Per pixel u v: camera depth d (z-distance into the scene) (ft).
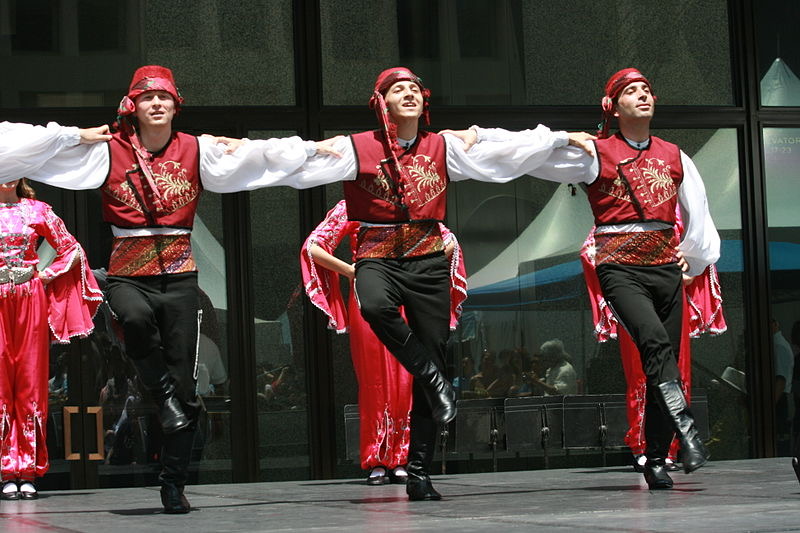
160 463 27.89
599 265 19.72
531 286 29.68
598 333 26.66
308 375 28.45
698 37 31.04
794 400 30.66
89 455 27.55
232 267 28.27
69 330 24.63
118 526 15.15
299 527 14.08
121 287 17.37
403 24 29.68
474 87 29.99
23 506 20.94
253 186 18.26
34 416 23.80
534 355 29.60
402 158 18.43
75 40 28.32
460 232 29.43
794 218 31.01
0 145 16.97
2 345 23.61
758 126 30.86
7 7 28.02
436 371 17.78
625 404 29.50
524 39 30.30
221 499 20.74
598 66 30.60
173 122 28.37
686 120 30.55
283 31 29.12
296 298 28.58
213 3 28.86
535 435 29.07
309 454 28.37
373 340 24.79
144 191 17.48
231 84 28.86
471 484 22.98
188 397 17.58
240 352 28.17
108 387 27.73
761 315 30.50
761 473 23.29
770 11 31.27
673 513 14.48
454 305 26.09
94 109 28.19
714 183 30.78
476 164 19.08
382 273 18.01
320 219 28.66
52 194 27.71
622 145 19.93
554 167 19.76
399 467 24.91
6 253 23.72
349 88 29.27
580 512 15.15
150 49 28.58
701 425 29.71
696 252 21.27
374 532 12.99
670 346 18.70
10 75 27.96
